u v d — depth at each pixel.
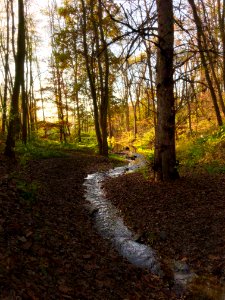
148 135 37.84
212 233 7.52
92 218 9.85
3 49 27.20
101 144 25.05
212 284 6.01
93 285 5.34
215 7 21.20
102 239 8.04
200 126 26.36
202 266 6.59
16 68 13.94
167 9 10.00
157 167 11.27
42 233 6.45
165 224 8.46
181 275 6.44
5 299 3.95
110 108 36.16
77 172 17.25
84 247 6.80
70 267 5.60
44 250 5.73
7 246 5.29
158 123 11.01
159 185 10.89
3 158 14.03
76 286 5.09
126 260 7.02
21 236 5.89
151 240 7.96
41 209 8.16
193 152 16.06
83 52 24.36
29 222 6.73
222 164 12.55
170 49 10.12
